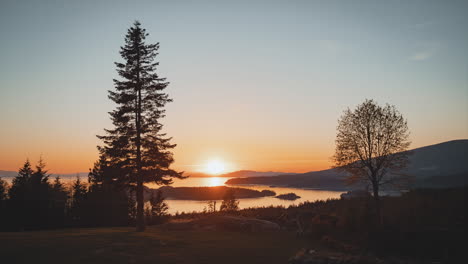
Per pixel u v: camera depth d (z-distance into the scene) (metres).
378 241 18.20
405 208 25.34
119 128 26.48
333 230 23.09
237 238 22.56
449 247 15.90
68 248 15.75
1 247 15.34
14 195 40.16
